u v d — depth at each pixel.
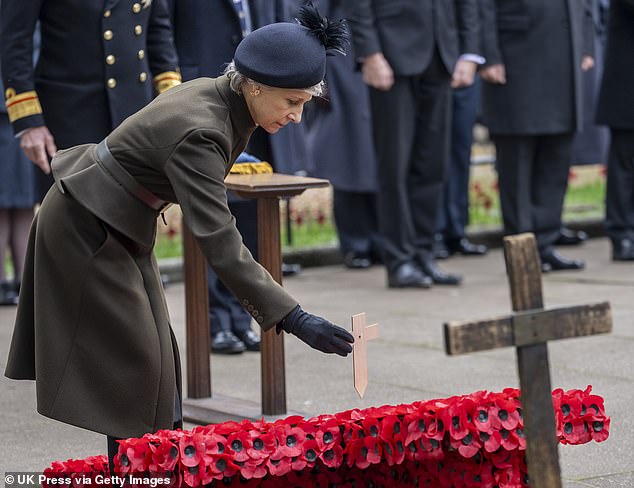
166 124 6.86
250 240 12.59
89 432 9.84
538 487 5.94
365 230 18.41
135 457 6.59
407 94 15.68
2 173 15.04
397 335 13.30
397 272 16.27
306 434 6.81
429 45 15.47
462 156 18.84
